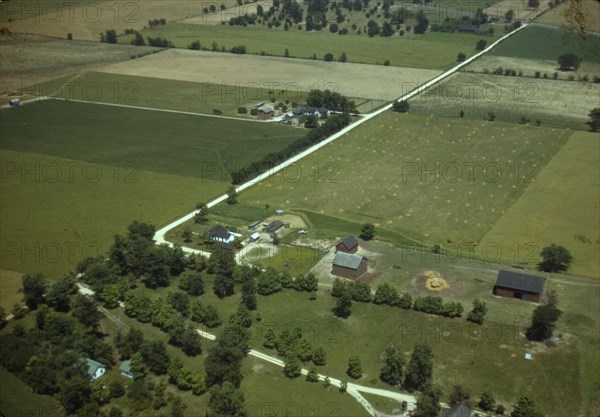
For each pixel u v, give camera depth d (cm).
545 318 15575
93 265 18488
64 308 17638
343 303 16925
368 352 15662
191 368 15062
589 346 15562
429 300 16962
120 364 15475
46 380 14575
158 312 16825
